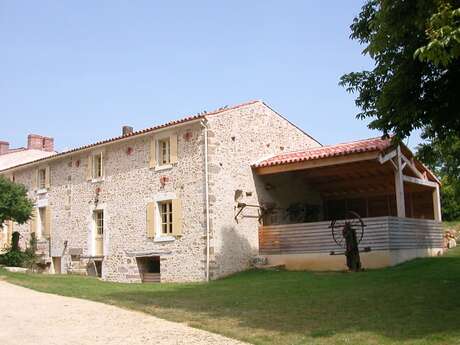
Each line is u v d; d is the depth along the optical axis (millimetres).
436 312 8117
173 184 16453
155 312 9484
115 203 18359
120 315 9359
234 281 14141
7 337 7766
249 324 8195
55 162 21547
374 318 8023
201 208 15578
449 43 6969
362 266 14539
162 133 17047
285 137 18719
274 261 16391
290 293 10883
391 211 19312
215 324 8289
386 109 9070
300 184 19156
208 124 15812
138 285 14562
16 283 14281
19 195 19797
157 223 16859
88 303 10805
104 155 19078
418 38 8344
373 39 8523
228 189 16109
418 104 8961
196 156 15922
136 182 17688
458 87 8977
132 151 18031
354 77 10055
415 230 15695
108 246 18406
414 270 12664
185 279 15711
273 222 17641
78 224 19891
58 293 12344
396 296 9586
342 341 6859
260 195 17234
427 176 17734
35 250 21812
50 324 8664
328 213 20484
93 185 19406
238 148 16703
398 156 15492
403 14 8172
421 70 8711
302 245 15859
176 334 7750
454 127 9469
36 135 29719
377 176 18344
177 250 16078
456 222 26266
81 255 19562
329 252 15266
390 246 14180
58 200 21094
